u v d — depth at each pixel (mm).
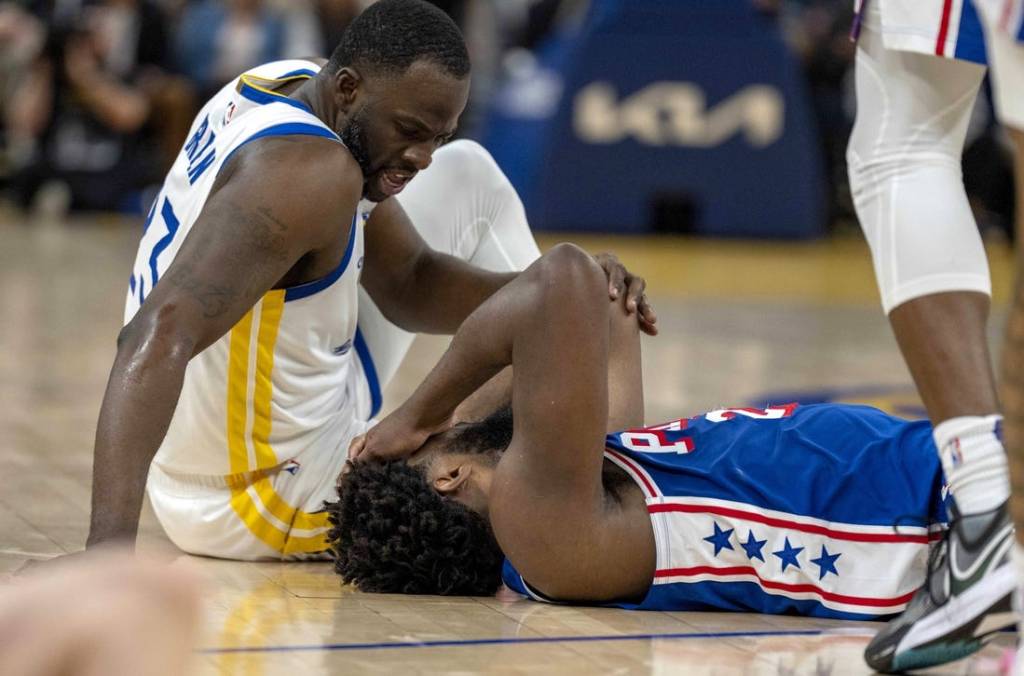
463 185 9617
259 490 8312
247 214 6961
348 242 7789
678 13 32500
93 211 37281
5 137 37688
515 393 7086
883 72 6625
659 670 6211
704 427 7434
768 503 7145
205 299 6785
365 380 9422
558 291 6957
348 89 7477
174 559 8484
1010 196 33875
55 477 10125
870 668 6309
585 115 33031
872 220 6508
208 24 35625
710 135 32938
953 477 6051
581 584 7219
